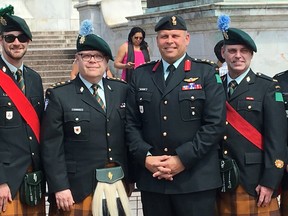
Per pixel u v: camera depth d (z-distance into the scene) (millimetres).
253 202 2736
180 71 2715
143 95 2734
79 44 2715
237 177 2715
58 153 2682
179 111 2672
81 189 2682
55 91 2709
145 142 2725
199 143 2619
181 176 2658
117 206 2674
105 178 2686
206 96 2672
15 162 2674
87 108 2703
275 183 2688
